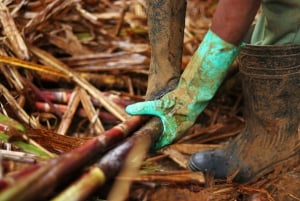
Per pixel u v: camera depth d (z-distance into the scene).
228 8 1.54
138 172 1.63
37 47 2.27
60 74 2.12
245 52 1.75
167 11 1.66
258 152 1.84
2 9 2.23
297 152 1.84
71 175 1.33
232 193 1.77
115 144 1.45
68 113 2.10
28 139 1.68
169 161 2.04
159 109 1.60
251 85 1.80
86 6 2.61
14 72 2.11
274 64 1.73
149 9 1.68
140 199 1.60
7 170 1.45
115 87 2.31
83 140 1.73
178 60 1.70
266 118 1.81
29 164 1.49
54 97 2.16
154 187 1.62
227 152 1.89
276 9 1.73
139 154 1.44
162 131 1.60
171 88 1.67
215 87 1.63
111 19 2.57
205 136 2.14
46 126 2.10
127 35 2.51
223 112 2.28
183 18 1.69
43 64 2.21
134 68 2.30
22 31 2.24
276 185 1.83
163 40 1.67
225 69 1.61
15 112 1.97
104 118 2.16
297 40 1.75
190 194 1.67
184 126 1.63
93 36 2.46
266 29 1.80
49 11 2.32
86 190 1.29
